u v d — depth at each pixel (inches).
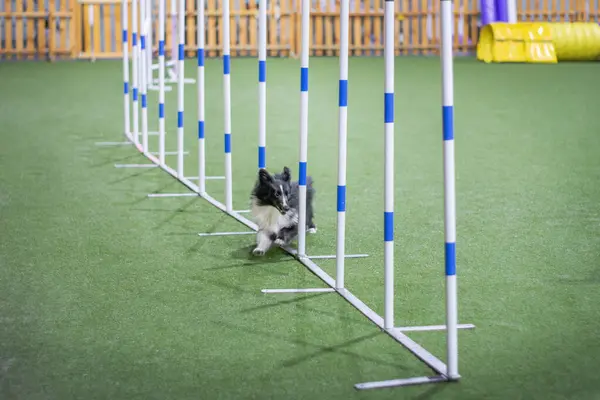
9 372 175.6
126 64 498.3
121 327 201.8
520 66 946.1
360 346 189.6
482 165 414.0
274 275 244.4
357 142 483.5
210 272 247.0
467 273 244.5
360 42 1127.0
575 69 905.5
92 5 1055.6
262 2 289.3
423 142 484.7
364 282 237.1
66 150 456.1
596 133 509.7
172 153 453.1
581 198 340.2
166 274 244.5
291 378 172.4
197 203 338.6
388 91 188.1
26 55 1061.8
